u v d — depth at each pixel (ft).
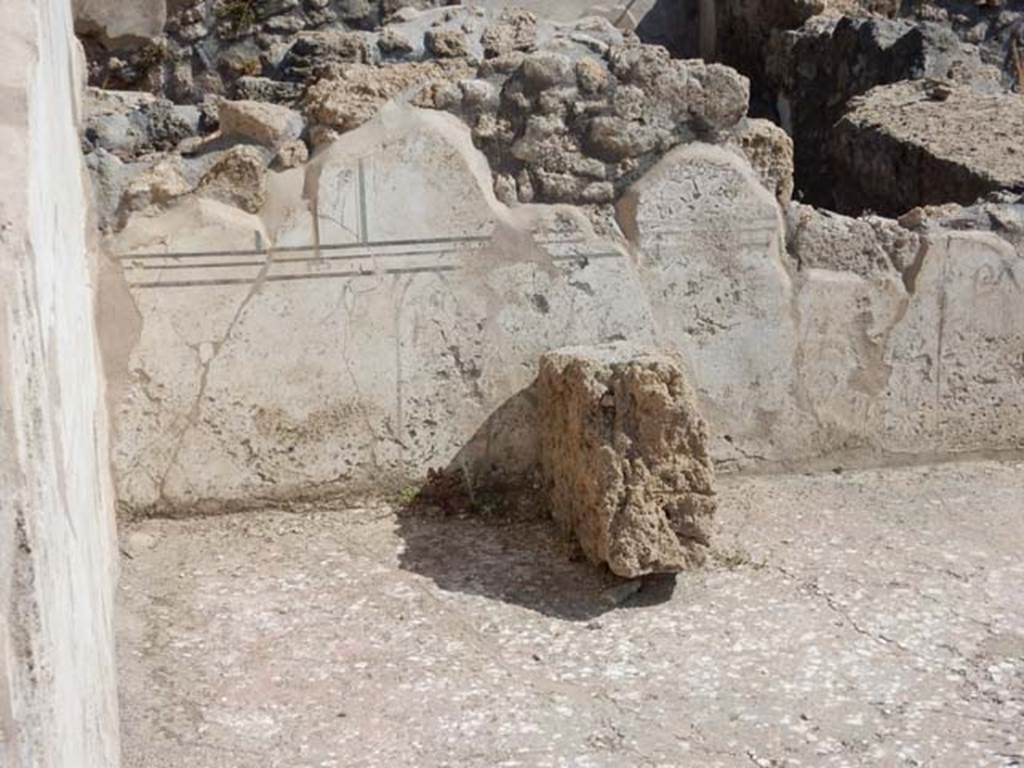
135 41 26.63
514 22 18.92
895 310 16.83
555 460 15.38
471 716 11.98
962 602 14.01
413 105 15.55
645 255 16.17
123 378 15.30
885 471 17.13
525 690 12.41
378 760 11.34
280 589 14.19
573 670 12.76
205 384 15.49
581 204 16.02
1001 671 12.74
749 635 13.35
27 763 5.65
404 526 15.57
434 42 18.67
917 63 25.77
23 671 5.82
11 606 5.84
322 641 13.20
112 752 10.12
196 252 15.25
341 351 15.72
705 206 16.19
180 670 12.64
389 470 16.07
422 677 12.59
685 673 12.71
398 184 15.53
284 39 27.50
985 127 21.94
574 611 13.80
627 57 15.84
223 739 11.60
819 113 28.43
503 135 15.76
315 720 11.90
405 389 15.94
